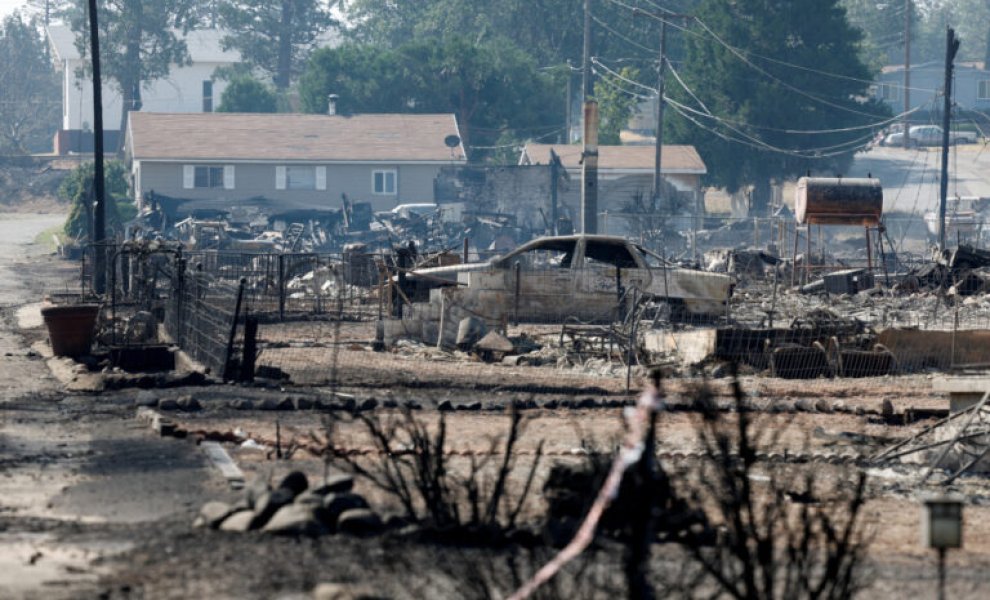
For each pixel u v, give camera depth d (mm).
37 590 29688
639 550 28594
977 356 90688
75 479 44469
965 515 47156
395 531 36125
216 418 60156
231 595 29797
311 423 59156
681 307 105875
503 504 41031
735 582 29469
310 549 34375
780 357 86812
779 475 49938
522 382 78062
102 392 69875
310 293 144750
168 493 42094
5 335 106062
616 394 74688
